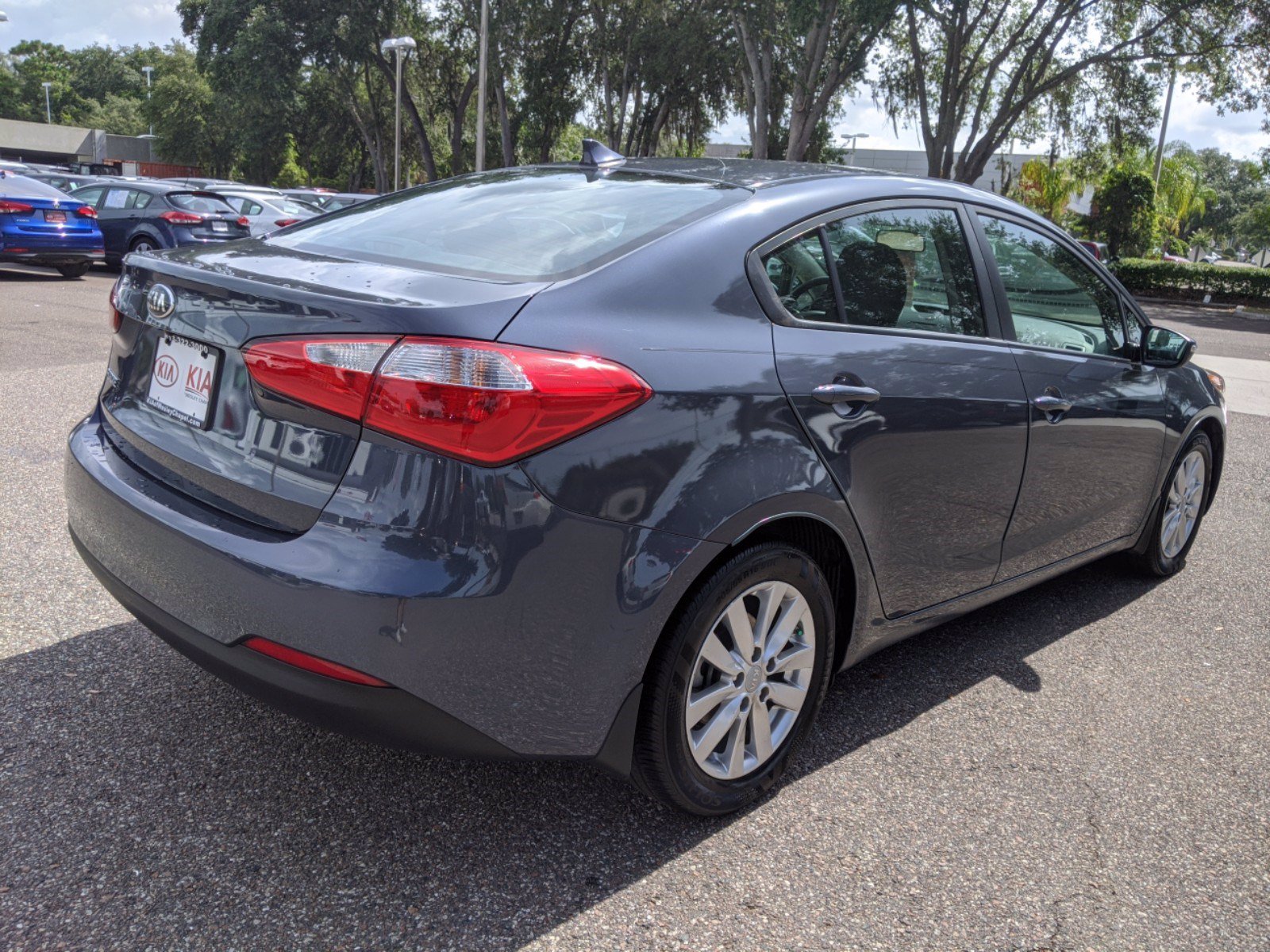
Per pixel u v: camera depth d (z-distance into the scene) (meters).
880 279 2.63
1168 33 28.62
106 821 2.20
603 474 1.90
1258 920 2.15
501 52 38.12
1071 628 3.72
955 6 28.47
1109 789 2.63
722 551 2.08
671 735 2.15
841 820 2.41
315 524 1.89
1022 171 42.09
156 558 2.10
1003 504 2.97
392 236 2.52
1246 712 3.12
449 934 1.94
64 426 5.41
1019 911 2.12
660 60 34.91
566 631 1.92
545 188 2.76
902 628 2.80
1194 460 4.18
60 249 12.91
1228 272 30.09
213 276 2.14
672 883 2.13
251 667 1.95
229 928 1.91
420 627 1.80
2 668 2.84
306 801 2.33
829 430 2.32
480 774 2.50
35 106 115.50
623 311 2.05
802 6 26.08
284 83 39.09
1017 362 2.96
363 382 1.84
